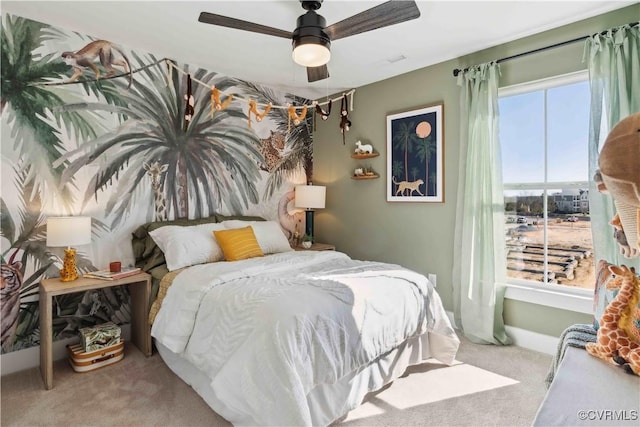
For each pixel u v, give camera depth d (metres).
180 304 2.11
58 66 2.49
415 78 3.35
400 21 1.83
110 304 2.74
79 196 2.59
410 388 2.08
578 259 2.51
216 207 3.46
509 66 2.75
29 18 2.38
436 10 2.28
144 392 2.02
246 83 3.71
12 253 2.31
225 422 1.75
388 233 3.61
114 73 2.76
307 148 4.36
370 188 3.77
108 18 2.40
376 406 1.90
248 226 3.13
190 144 3.25
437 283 3.22
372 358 1.84
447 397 1.98
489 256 2.74
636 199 0.94
